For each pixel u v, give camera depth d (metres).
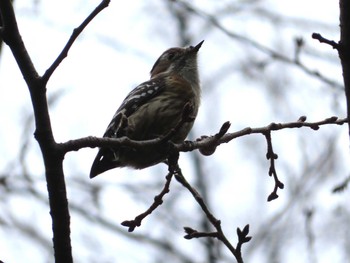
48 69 7.08
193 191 8.75
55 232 7.31
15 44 7.03
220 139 8.88
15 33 7.01
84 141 7.35
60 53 7.09
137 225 8.14
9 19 6.95
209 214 8.70
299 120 9.05
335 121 8.96
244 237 8.47
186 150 8.55
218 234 8.59
